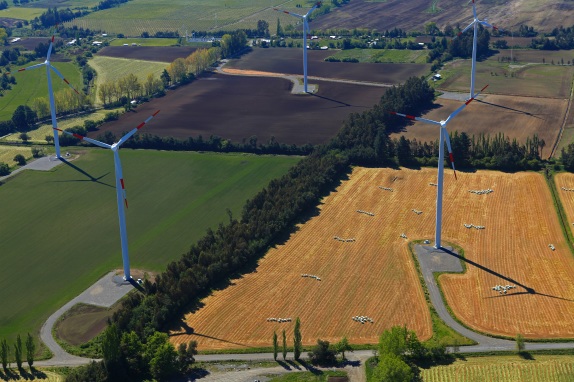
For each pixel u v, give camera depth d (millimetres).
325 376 166375
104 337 170375
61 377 169375
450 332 182500
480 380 160750
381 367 157250
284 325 187750
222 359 174750
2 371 173375
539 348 174625
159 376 168375
